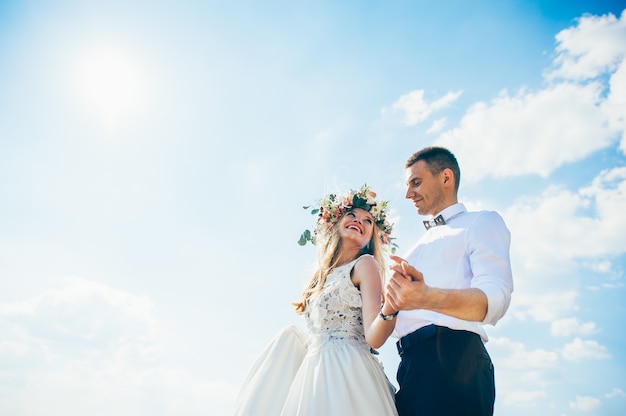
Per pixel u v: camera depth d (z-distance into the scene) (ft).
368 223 11.50
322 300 9.99
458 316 6.69
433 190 10.02
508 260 8.32
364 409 8.51
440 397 7.75
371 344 8.33
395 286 6.50
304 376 9.27
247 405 9.42
